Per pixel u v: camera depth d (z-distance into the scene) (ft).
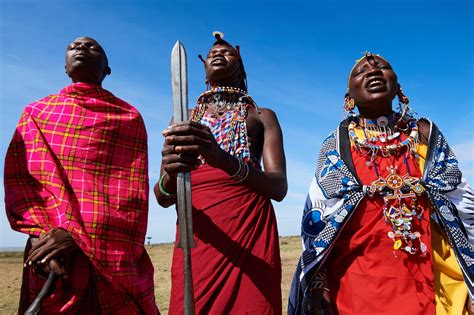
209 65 12.69
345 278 11.27
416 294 10.57
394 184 11.28
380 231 11.08
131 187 12.55
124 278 11.48
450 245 11.07
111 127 12.63
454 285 10.98
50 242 10.50
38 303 9.69
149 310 12.14
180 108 8.70
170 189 10.71
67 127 12.25
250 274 10.15
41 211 11.31
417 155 11.80
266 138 11.76
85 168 12.01
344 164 12.00
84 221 11.38
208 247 10.29
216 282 10.00
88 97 12.98
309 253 11.59
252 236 10.41
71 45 13.30
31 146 11.92
